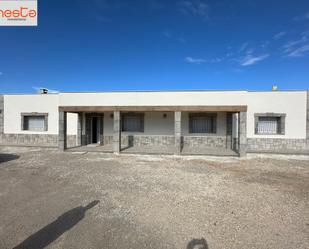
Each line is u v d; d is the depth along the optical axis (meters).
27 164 9.09
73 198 5.09
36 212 4.30
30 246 3.15
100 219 4.03
